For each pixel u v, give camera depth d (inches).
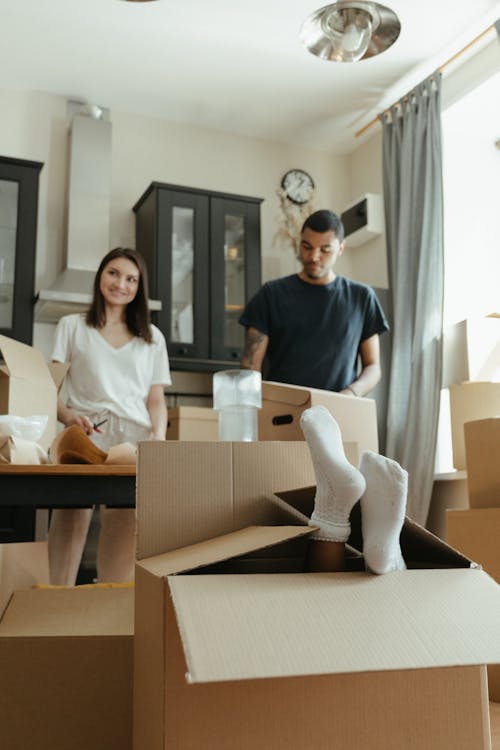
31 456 66.9
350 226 187.9
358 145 198.5
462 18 145.6
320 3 141.2
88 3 141.6
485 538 71.5
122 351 102.7
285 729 33.2
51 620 46.0
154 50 157.1
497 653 31.5
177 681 32.6
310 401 75.9
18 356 77.4
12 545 52.3
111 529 92.5
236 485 44.1
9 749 41.7
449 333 147.5
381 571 37.0
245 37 152.3
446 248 160.4
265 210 191.3
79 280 158.1
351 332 124.6
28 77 167.2
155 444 42.6
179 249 167.8
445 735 35.0
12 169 154.1
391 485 37.2
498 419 75.0
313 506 45.8
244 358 123.8
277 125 188.5
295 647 29.9
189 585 33.0
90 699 42.8
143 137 182.5
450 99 161.5
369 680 34.5
